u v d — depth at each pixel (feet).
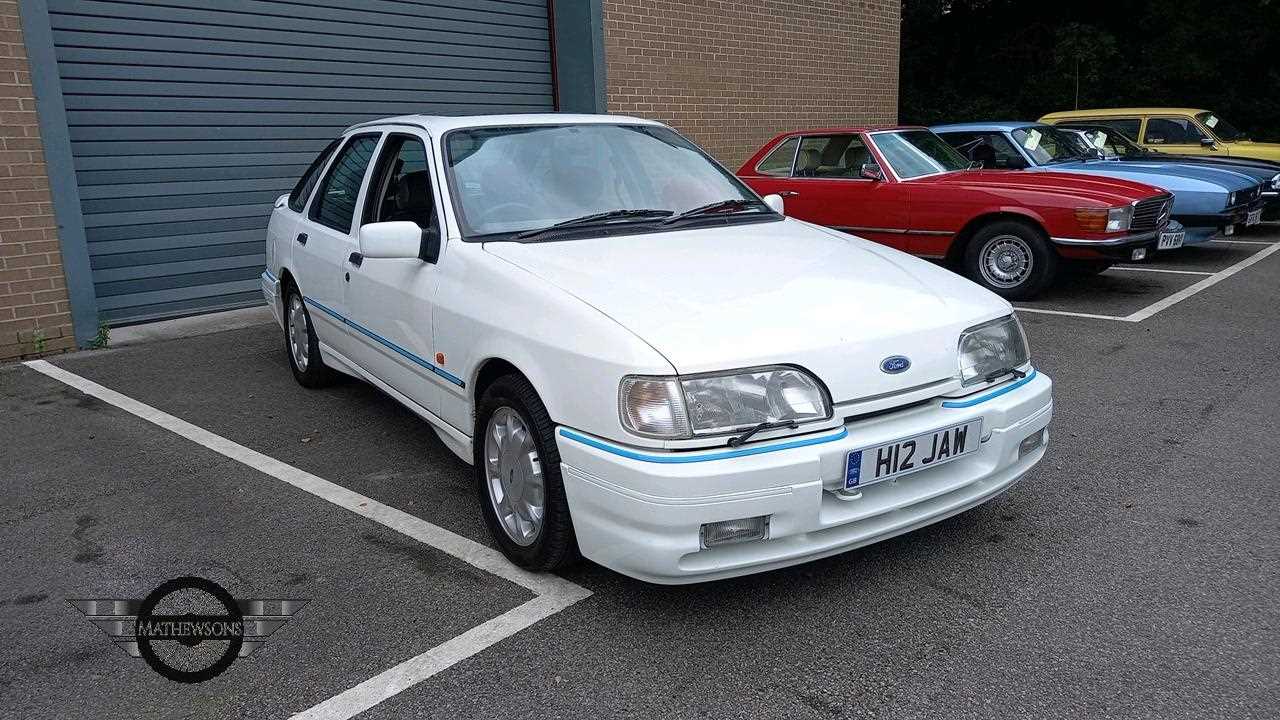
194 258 24.06
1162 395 16.55
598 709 7.91
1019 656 8.55
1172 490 12.32
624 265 10.50
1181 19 70.44
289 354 18.17
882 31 45.78
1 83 19.07
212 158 24.03
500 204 12.03
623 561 8.72
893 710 7.82
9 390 17.84
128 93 22.24
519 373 10.08
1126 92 70.90
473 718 7.84
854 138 27.84
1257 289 26.58
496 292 10.41
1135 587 9.77
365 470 13.56
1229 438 14.26
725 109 37.35
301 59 25.54
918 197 26.25
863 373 8.99
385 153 14.10
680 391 8.35
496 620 9.35
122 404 16.84
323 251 15.37
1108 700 7.89
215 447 14.57
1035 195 24.49
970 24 77.15
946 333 9.68
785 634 9.01
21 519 11.94
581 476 8.89
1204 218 30.96
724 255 11.06
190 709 8.04
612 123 14.12
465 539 11.25
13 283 19.79
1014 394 10.09
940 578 10.05
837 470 8.68
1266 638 8.77
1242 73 70.28
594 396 8.76
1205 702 7.84
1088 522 11.39
